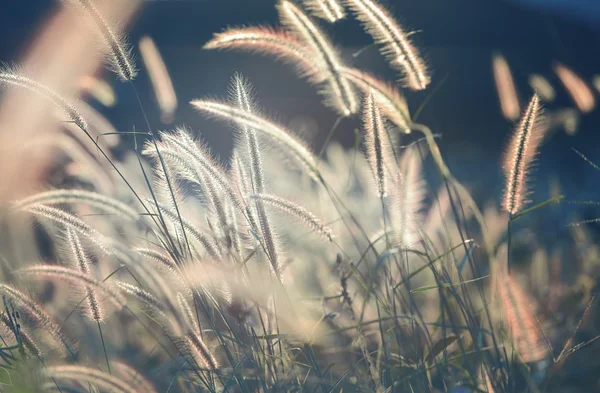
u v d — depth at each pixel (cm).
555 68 187
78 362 142
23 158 164
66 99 141
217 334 139
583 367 153
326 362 151
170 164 144
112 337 155
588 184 247
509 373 139
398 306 150
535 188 218
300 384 140
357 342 146
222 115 141
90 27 142
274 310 143
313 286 166
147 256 139
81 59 164
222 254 139
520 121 141
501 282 139
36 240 165
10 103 161
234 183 143
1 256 154
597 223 194
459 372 146
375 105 142
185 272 138
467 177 255
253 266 147
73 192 138
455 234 161
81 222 138
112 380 133
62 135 166
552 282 171
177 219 141
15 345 140
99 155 164
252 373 140
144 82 258
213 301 141
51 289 161
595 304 161
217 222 140
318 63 145
